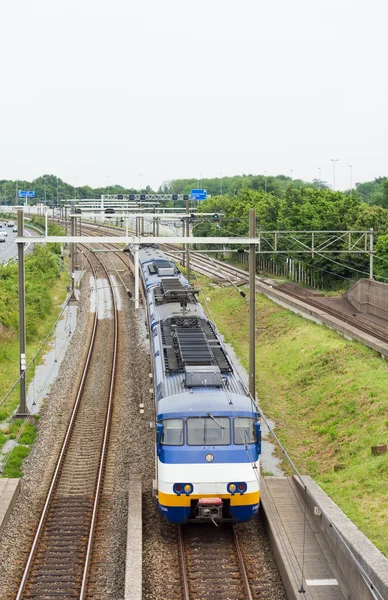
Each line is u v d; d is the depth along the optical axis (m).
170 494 17.84
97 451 24.97
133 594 14.71
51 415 29.12
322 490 19.70
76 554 17.56
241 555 17.25
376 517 18.50
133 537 17.22
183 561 16.94
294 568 16.17
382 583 13.73
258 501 18.22
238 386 20.30
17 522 19.12
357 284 48.28
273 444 26.02
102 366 37.41
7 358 37.75
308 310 44.53
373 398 26.98
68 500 20.75
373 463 21.81
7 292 49.41
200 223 79.75
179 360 21.53
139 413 28.91
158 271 40.38
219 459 18.00
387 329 37.78
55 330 47.19
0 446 25.25
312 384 32.50
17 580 16.30
